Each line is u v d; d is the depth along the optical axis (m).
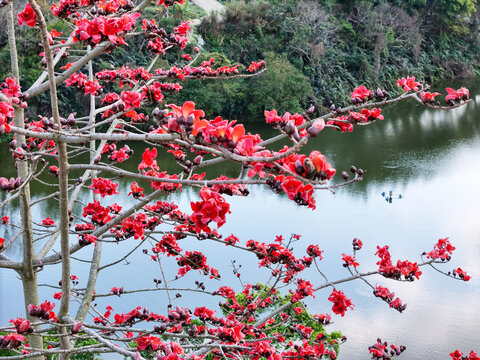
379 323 10.09
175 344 2.64
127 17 2.57
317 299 11.02
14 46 3.45
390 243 13.91
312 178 1.68
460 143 25.61
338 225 15.34
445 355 8.93
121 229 3.97
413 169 21.56
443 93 39.12
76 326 2.80
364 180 20.28
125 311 10.08
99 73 4.07
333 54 36.41
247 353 3.57
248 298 5.62
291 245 13.80
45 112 26.81
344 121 2.75
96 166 2.59
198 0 42.97
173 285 11.25
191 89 27.19
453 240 14.12
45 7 18.30
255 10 35.16
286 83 30.59
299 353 3.84
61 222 2.97
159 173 3.18
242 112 31.95
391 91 38.59
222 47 33.47
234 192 2.68
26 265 3.57
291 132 1.69
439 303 10.83
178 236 4.05
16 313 9.86
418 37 42.62
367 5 40.75
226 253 13.02
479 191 18.22
